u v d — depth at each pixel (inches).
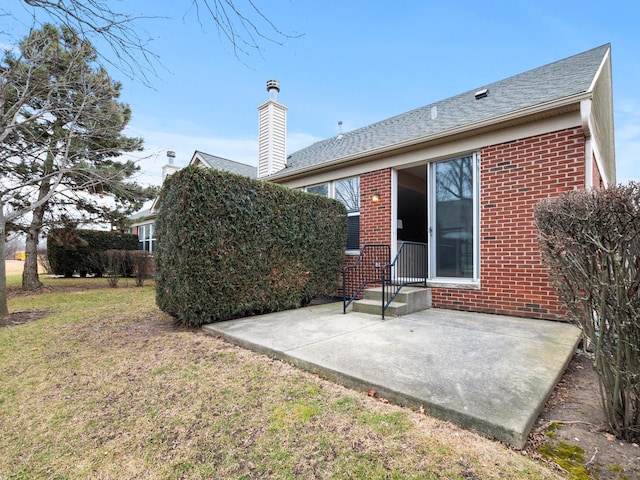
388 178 254.1
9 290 390.6
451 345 130.3
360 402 89.7
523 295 185.6
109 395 102.0
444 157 223.0
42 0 108.6
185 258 167.5
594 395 97.7
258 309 201.9
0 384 112.6
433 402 82.4
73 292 362.9
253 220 196.2
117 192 388.2
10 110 229.9
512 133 192.4
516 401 82.5
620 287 70.1
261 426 80.7
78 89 266.2
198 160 489.4
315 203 241.0
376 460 66.3
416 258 235.5
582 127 166.2
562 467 64.1
